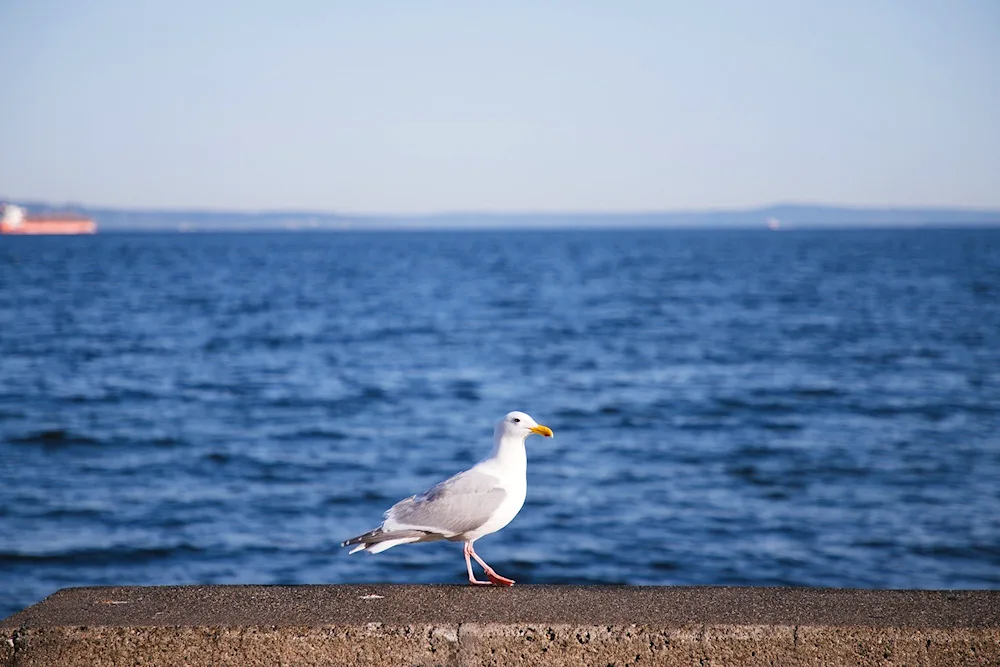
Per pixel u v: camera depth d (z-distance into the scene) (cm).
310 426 2156
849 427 2164
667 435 2070
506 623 409
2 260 11812
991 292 6725
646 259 13025
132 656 404
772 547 1285
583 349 3756
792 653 404
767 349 3750
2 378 2845
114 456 1833
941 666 402
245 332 4294
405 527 503
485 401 2516
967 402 2494
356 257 14050
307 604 439
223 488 1597
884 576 1178
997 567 1209
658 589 464
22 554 1248
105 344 3769
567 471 1719
